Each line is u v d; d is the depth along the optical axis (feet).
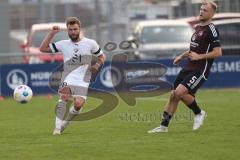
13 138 108.88
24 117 142.72
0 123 131.95
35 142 102.83
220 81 205.98
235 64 206.69
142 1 324.60
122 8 285.23
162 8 316.40
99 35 265.34
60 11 284.20
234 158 85.66
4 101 185.26
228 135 106.11
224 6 261.24
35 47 232.73
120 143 99.40
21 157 89.45
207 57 107.24
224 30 226.38
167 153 90.12
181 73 110.63
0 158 88.99
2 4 256.93
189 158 86.33
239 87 206.69
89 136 108.37
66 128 120.26
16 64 200.23
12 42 292.81
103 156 88.84
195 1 285.43
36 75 200.03
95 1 268.41
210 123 122.93
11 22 292.40
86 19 282.56
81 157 88.38
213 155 87.86
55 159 87.51
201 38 107.86
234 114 138.21
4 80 199.93
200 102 166.91
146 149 93.50
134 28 263.29
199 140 100.68
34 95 200.03
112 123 127.34
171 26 238.48
